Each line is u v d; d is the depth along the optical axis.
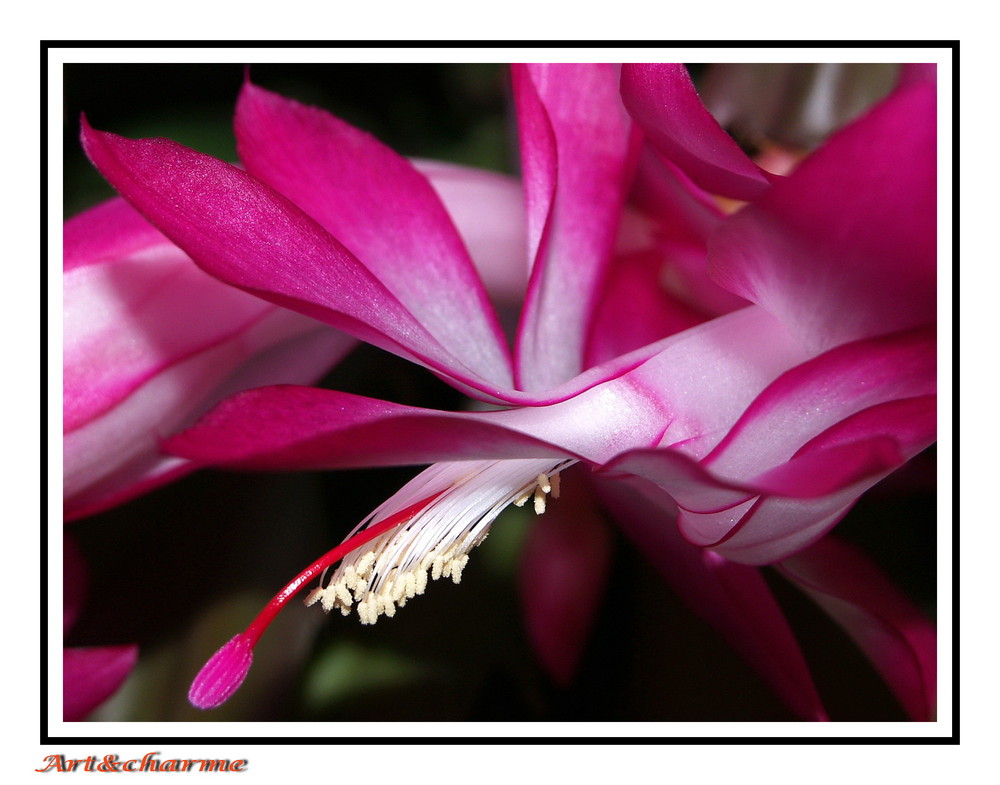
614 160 0.18
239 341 0.17
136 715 0.17
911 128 0.15
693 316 0.18
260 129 0.17
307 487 0.18
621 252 0.18
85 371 0.17
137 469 0.17
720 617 0.18
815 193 0.15
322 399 0.16
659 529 0.18
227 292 0.17
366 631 0.18
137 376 0.17
